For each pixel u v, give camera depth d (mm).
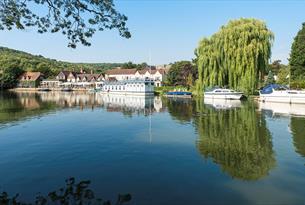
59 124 29547
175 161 16141
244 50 52531
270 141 20797
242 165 15352
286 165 15305
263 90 53188
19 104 55406
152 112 40219
